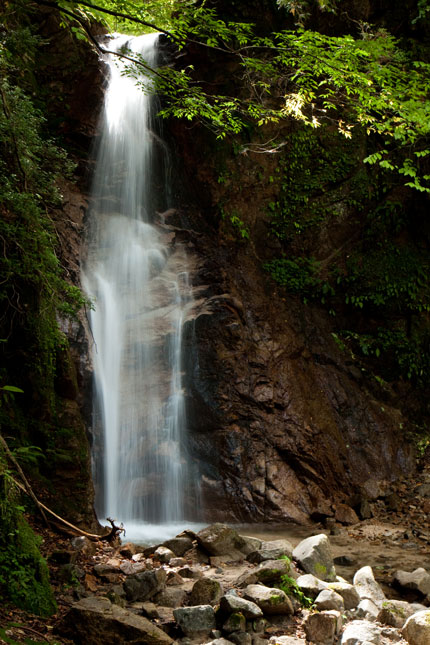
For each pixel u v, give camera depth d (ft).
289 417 39.68
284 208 47.01
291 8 43.91
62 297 31.86
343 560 27.94
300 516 36.60
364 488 38.70
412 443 43.16
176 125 47.70
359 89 28.96
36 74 44.21
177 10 28.78
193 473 37.83
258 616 18.61
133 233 44.55
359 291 46.19
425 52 47.91
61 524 26.16
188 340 40.29
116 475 36.27
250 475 37.52
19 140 30.14
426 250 47.42
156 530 33.99
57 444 29.14
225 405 38.88
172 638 18.02
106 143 46.80
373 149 47.70
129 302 41.37
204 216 46.52
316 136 47.01
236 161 46.42
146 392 38.70
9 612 17.11
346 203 47.11
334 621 18.34
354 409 42.50
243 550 25.20
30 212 29.04
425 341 46.14
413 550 30.30
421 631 17.84
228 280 43.24
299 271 46.16
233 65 46.50
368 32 46.93
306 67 27.76
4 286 28.84
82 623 16.72
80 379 35.12
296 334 43.83
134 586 20.18
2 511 19.20
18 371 28.94
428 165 47.37
